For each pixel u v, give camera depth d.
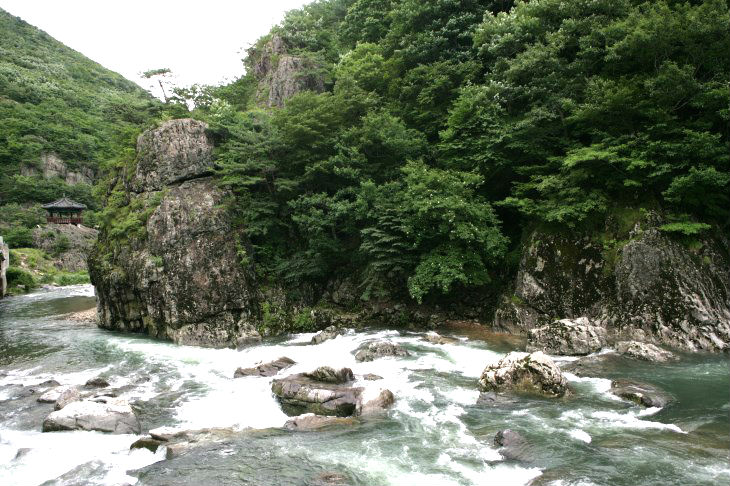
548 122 22.67
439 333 21.64
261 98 41.16
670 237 19.06
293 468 9.32
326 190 26.78
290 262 24.77
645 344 16.56
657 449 9.54
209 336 21.97
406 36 31.09
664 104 19.38
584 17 23.20
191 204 24.25
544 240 21.36
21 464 10.02
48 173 88.44
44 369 18.14
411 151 25.89
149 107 35.28
